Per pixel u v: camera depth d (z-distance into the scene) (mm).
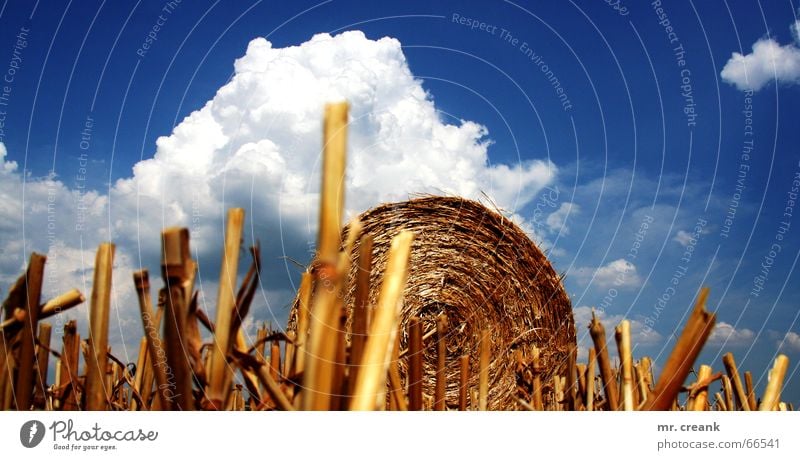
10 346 1468
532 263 5664
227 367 1263
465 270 5730
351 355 1099
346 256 1005
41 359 1745
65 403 1780
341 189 964
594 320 2086
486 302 5637
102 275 1430
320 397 1016
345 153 945
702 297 1504
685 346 1505
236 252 1291
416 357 2006
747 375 2768
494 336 5555
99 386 1520
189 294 1228
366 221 5738
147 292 1414
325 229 968
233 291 1280
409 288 5680
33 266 1482
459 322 5621
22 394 1466
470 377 5449
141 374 2340
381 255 5660
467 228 5793
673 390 1494
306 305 1606
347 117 943
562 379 3766
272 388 1291
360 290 1125
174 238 1229
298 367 1565
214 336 1263
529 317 5562
